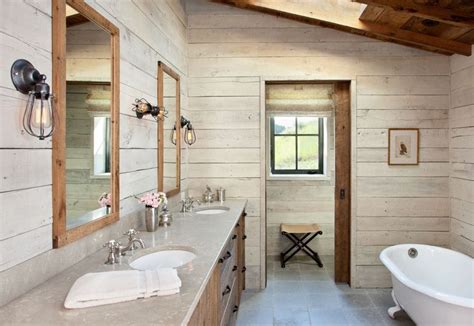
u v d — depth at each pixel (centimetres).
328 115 414
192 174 335
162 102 242
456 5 232
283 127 444
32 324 89
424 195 322
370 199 326
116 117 171
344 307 289
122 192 183
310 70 326
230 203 310
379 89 323
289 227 405
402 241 325
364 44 323
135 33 200
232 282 232
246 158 332
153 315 94
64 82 130
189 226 211
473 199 285
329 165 425
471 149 288
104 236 164
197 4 331
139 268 150
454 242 314
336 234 342
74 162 138
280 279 356
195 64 333
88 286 105
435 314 211
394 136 322
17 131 108
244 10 329
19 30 108
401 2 235
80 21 143
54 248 125
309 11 302
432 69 321
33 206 115
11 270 105
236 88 331
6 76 103
